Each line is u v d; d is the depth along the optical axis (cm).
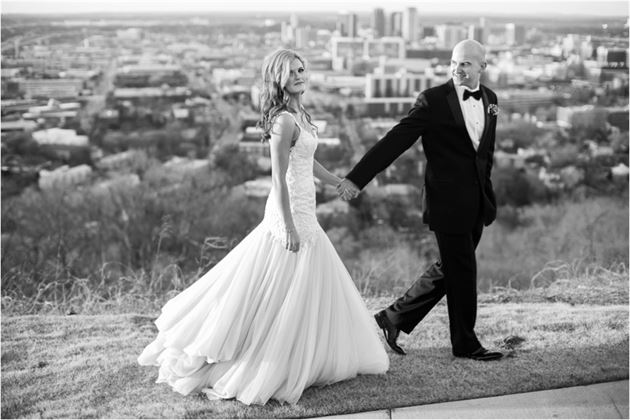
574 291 515
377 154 369
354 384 352
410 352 393
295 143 338
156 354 361
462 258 372
